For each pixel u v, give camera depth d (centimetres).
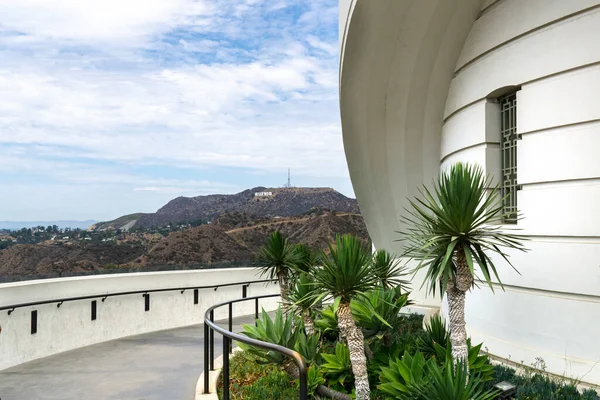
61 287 884
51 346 833
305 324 688
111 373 691
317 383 541
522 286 607
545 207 580
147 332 1041
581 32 545
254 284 1293
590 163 536
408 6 759
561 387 499
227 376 466
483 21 697
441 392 374
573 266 550
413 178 1005
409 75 866
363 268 474
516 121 631
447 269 452
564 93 561
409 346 598
